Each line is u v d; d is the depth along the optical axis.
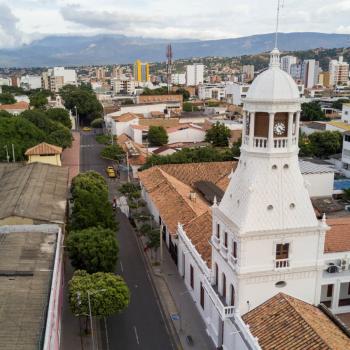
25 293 49.59
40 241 64.38
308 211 49.56
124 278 76.06
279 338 43.94
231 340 51.09
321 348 40.88
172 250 83.12
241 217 48.38
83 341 59.44
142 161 137.00
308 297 51.38
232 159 128.62
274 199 48.62
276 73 47.81
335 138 148.62
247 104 48.66
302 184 49.97
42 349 40.28
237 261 48.69
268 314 47.50
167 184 94.19
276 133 48.72
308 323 43.97
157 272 77.81
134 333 61.41
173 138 174.50
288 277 49.88
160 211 85.19
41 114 174.25
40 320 44.72
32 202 80.25
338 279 59.16
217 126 168.75
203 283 60.31
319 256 50.28
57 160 130.12
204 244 66.00
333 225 63.84
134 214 100.25
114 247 69.31
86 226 78.19
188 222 75.81
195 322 63.47
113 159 147.25
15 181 96.00
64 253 77.94
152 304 68.50
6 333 42.47
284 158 49.03
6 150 135.50
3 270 54.50
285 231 48.09
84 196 82.69
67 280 73.88
